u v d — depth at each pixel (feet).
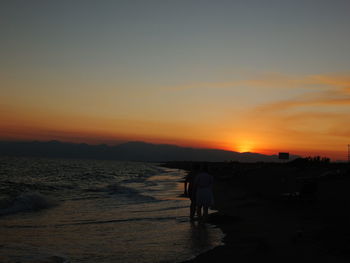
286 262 17.83
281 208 41.06
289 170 131.34
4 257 19.66
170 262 18.92
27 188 76.28
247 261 18.38
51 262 18.85
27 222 33.42
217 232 27.84
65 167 265.13
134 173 233.35
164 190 83.30
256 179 108.88
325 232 24.70
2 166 233.35
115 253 21.08
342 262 17.46
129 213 40.37
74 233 27.84
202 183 33.76
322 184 66.08
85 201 54.13
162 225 31.65
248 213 38.27
